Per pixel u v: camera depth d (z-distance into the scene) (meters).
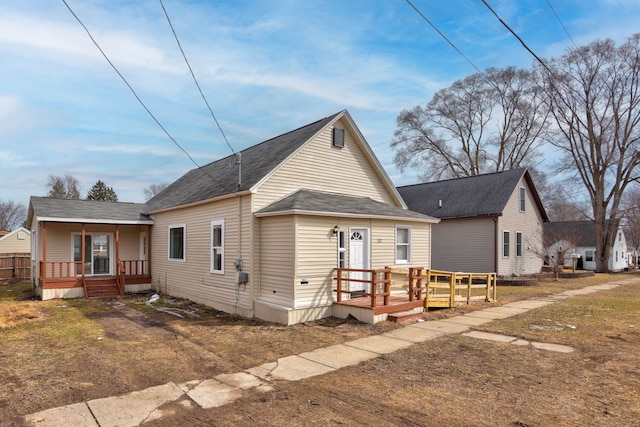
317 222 10.75
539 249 25.17
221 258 12.54
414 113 38.78
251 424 4.55
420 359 6.98
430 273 12.62
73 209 17.00
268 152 14.04
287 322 9.88
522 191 24.11
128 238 19.11
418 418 4.64
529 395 5.28
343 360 6.98
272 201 11.66
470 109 36.88
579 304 12.88
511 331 8.98
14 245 30.86
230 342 8.34
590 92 31.28
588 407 4.86
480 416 4.66
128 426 4.53
